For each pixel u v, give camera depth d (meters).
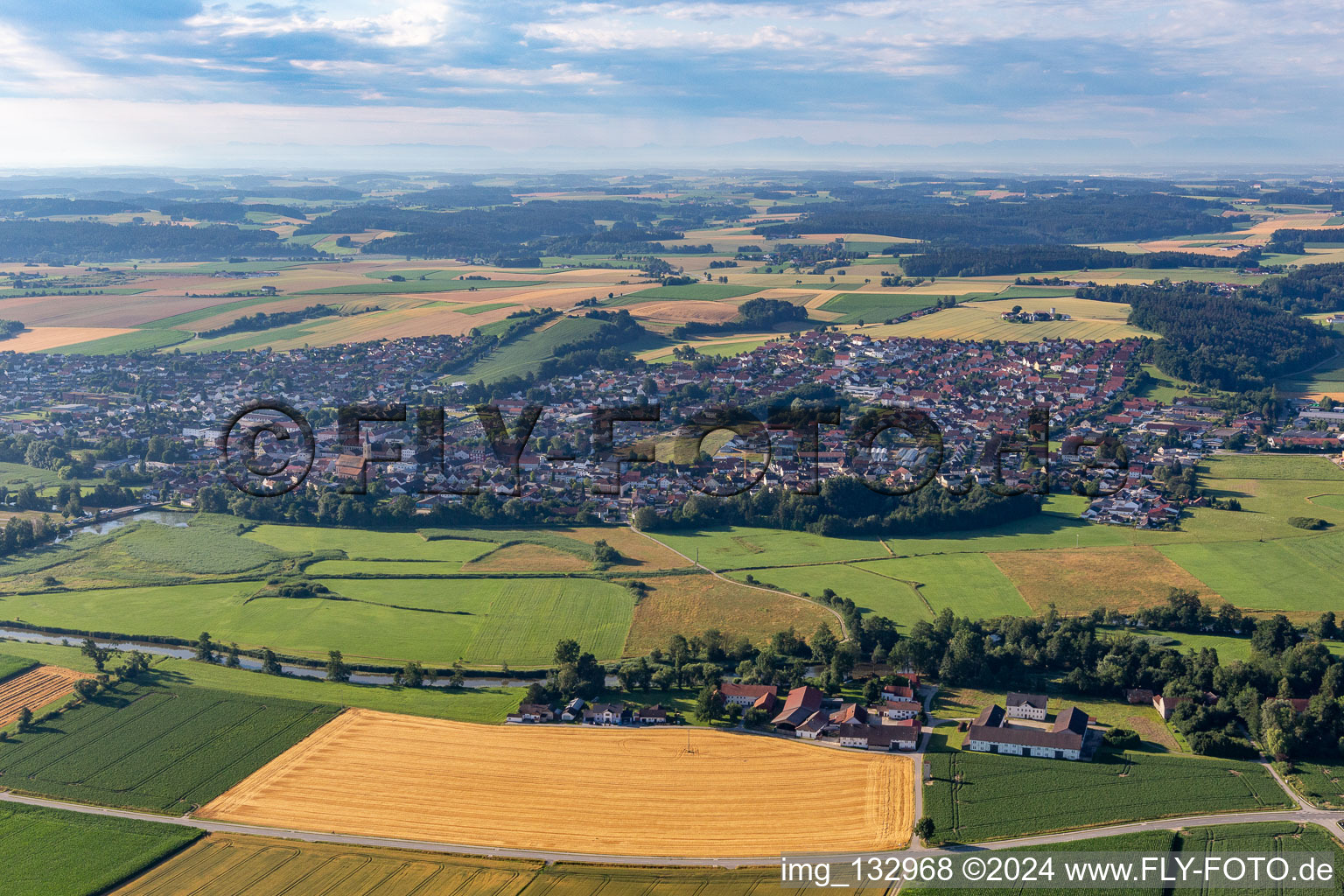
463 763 190.12
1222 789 178.50
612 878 155.25
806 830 168.38
